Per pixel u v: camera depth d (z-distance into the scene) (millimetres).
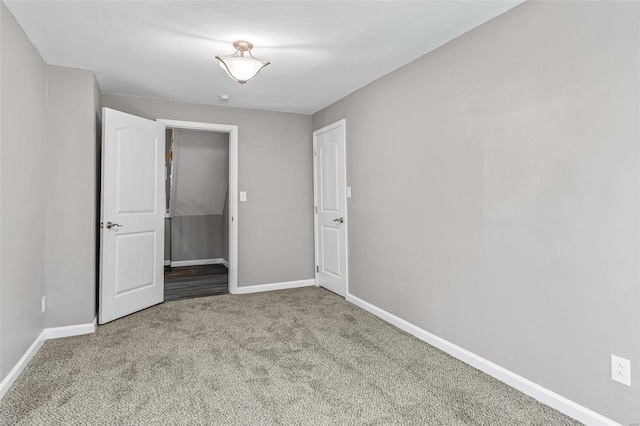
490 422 1728
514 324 2086
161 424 1698
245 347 2633
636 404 1562
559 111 1845
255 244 4348
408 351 2568
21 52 2299
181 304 3777
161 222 3789
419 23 2271
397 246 3078
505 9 2107
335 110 4062
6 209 2057
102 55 2727
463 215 2426
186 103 4008
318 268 4586
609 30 1636
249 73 2604
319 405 1867
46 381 2113
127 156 3340
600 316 1687
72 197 2912
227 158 5668
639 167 1544
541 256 1938
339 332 2943
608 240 1653
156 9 2105
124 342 2727
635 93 1553
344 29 2355
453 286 2512
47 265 2814
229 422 1719
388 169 3182
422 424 1707
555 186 1867
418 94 2820
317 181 4559
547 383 1908
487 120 2246
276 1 2029
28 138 2436
